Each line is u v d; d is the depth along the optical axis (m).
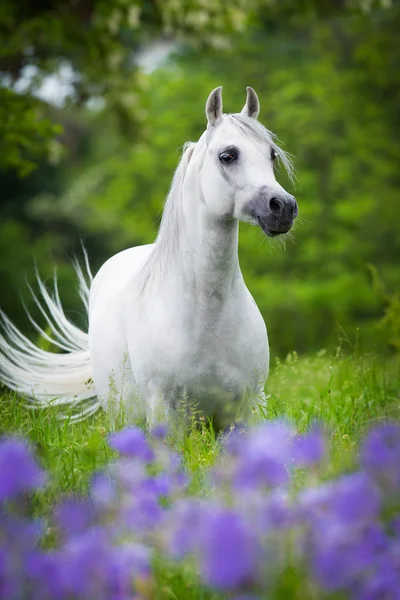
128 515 4.52
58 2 21.59
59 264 38.84
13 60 22.14
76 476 6.30
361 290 34.97
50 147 21.61
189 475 6.18
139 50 43.00
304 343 35.66
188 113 38.72
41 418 8.91
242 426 8.60
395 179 36.78
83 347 11.49
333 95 36.53
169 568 4.81
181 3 21.88
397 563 3.78
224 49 23.39
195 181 8.84
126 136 25.97
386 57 33.28
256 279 36.66
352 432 8.43
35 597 3.80
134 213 40.22
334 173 37.16
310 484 5.04
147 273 9.37
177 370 8.84
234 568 3.51
